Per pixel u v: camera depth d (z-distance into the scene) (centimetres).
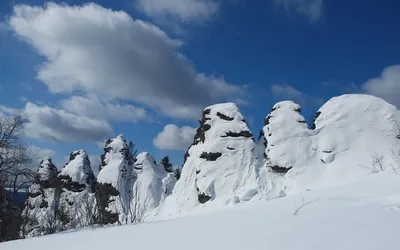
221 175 3891
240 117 4406
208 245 556
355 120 4066
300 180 3591
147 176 5425
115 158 5641
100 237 809
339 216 659
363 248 431
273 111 4469
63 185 5209
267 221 720
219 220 839
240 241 555
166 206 4278
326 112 4300
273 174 3809
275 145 3981
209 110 4650
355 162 3569
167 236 693
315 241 491
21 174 2619
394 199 815
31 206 3244
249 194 3189
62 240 852
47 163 5650
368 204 796
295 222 660
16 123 2602
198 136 4656
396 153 3012
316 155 3825
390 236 469
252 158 3978
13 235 2453
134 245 640
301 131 4034
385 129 3881
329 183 3400
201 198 3834
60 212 2733
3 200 2494
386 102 4231
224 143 4134
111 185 5094
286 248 475
